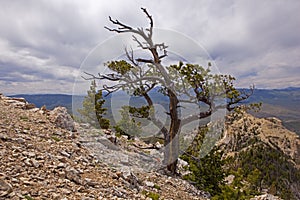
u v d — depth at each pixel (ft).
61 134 23.06
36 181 12.85
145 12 23.54
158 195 19.57
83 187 14.49
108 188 16.07
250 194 30.14
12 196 10.45
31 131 20.98
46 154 16.90
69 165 16.84
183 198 22.15
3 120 21.38
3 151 14.83
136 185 19.81
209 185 29.71
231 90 27.76
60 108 27.40
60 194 12.41
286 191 126.11
